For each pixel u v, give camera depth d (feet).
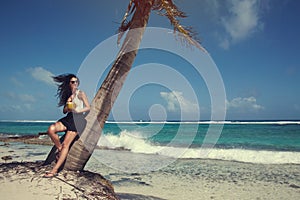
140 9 16.57
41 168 14.87
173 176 24.22
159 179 22.97
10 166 15.49
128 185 20.83
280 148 44.06
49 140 56.34
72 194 12.26
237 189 19.88
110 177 23.72
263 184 21.27
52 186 12.79
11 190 12.11
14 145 49.44
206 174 25.02
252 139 61.16
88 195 12.54
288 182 21.84
